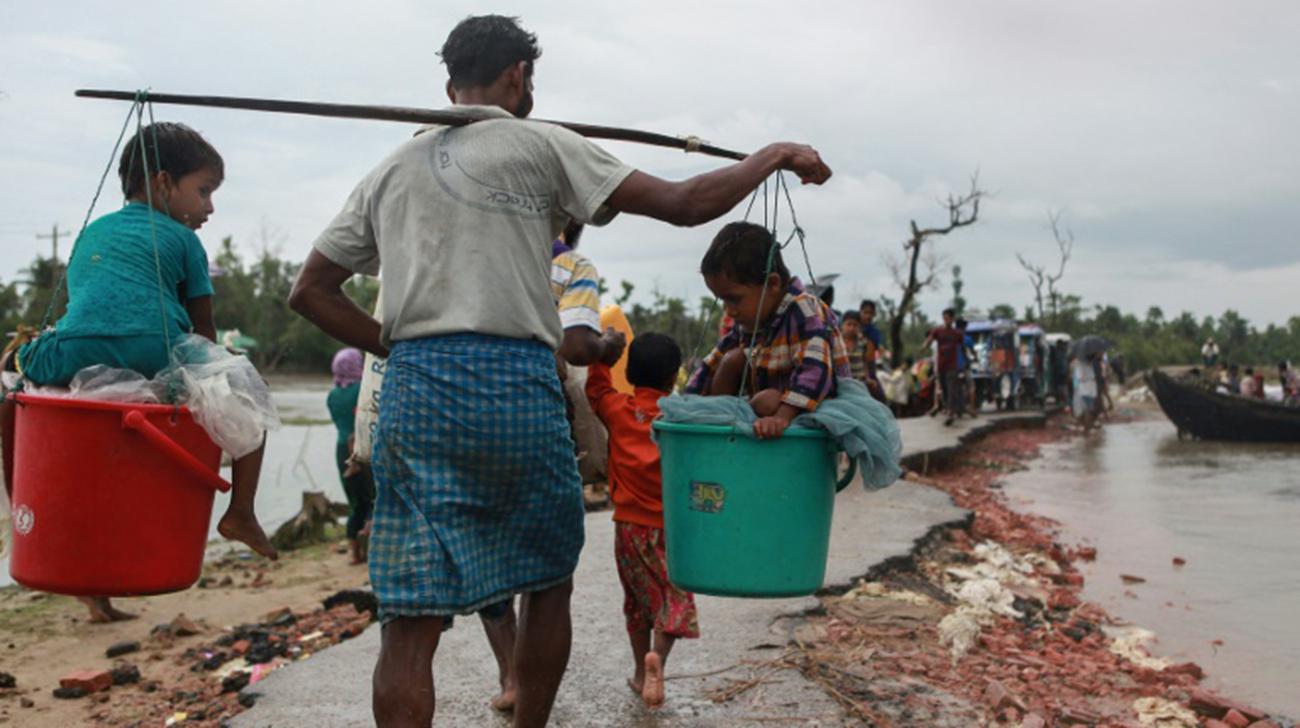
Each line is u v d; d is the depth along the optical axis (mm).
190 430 3133
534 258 2908
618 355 4219
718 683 4395
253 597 7652
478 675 4520
